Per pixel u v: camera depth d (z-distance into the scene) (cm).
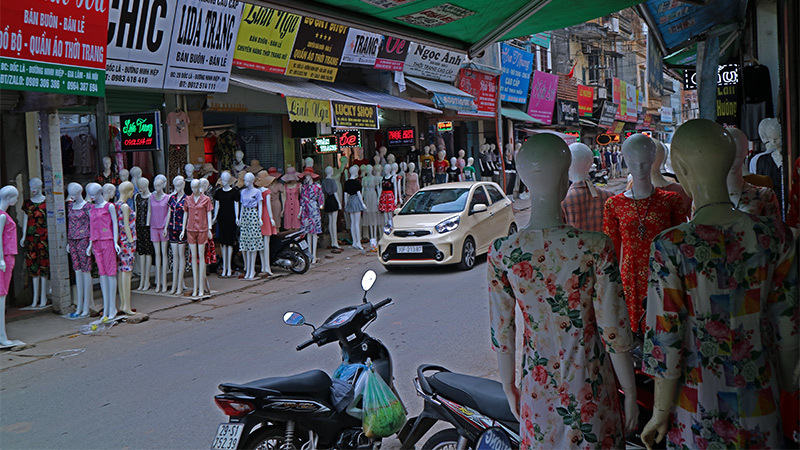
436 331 754
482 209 1184
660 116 4844
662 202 418
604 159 3625
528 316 275
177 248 1096
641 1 616
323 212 1672
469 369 606
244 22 1291
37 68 854
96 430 534
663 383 249
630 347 265
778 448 246
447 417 363
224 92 1310
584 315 266
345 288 1078
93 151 1182
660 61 1100
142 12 1076
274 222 1267
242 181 1270
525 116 2655
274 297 1055
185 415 553
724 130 250
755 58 839
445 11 548
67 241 987
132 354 768
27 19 830
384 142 1958
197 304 1041
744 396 242
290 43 1434
